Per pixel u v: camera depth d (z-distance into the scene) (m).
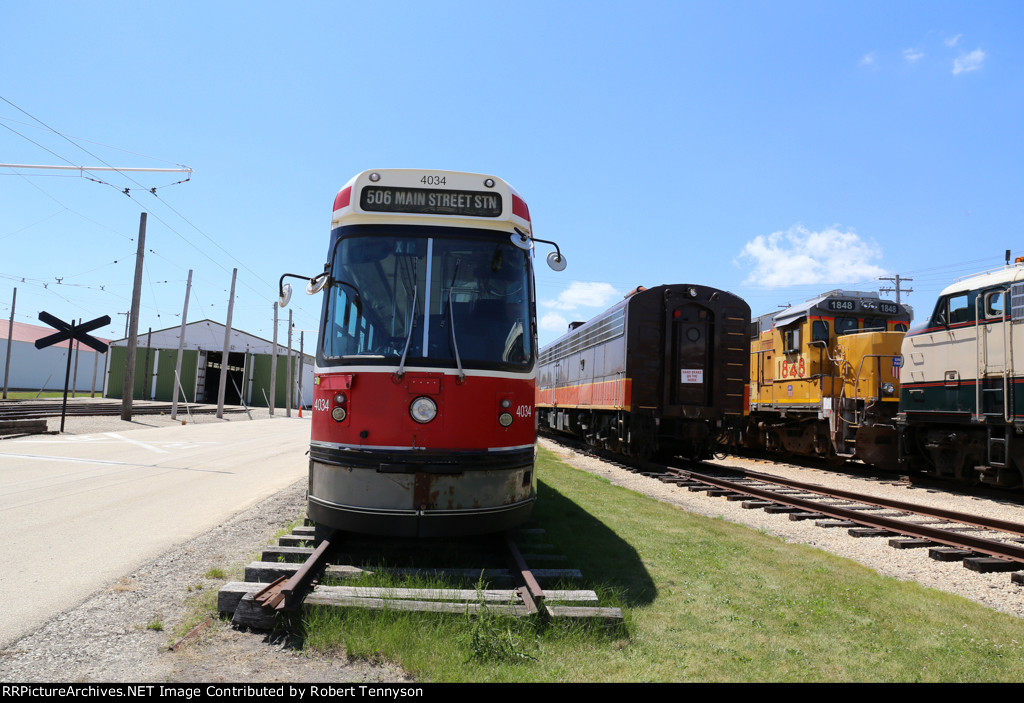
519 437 5.66
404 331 5.55
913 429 13.24
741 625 4.28
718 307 14.63
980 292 11.04
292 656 3.62
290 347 45.50
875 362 14.55
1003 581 5.84
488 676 3.39
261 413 45.50
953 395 11.59
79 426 21.59
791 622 4.36
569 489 10.38
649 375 14.44
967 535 6.99
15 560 5.48
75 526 6.87
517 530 6.55
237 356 59.47
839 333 16.16
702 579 5.34
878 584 5.40
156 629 4.00
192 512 7.90
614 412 16.27
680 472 13.16
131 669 3.39
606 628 4.00
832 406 15.30
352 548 5.73
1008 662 3.79
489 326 5.70
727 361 14.57
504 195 6.08
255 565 4.77
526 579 4.55
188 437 20.55
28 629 3.95
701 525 7.75
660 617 4.38
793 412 17.30
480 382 5.46
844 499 10.50
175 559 5.67
